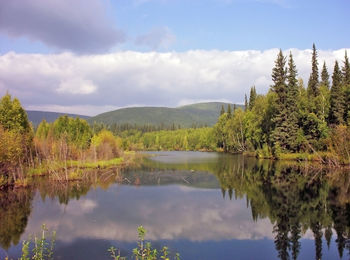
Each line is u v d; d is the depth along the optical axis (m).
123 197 28.52
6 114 42.94
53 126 69.25
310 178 36.41
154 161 69.50
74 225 19.77
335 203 24.48
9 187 33.66
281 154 60.28
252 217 21.36
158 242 16.70
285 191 29.53
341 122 56.03
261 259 14.40
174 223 20.17
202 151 125.69
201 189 32.28
